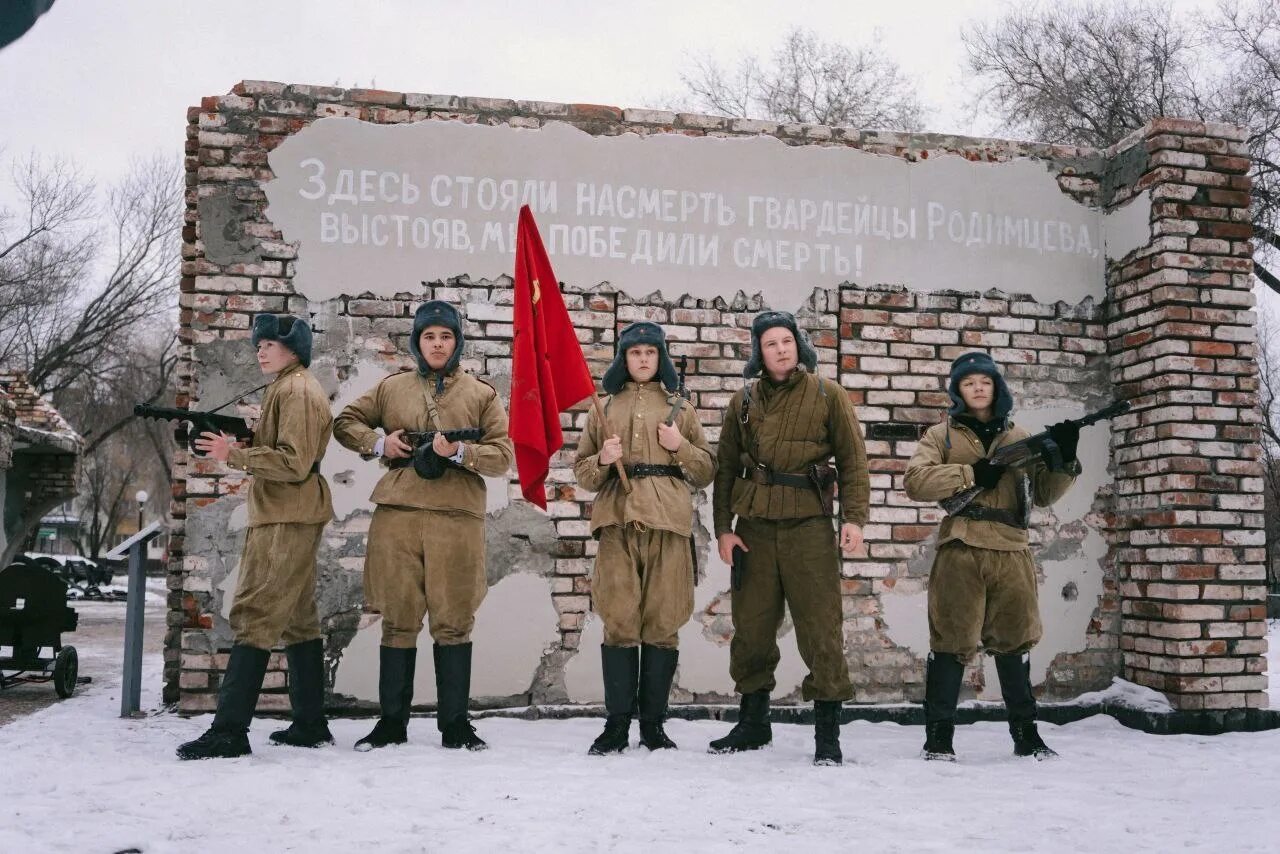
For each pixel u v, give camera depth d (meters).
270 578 4.67
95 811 3.52
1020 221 7.08
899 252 6.91
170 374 36.12
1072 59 21.06
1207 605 6.45
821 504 4.96
